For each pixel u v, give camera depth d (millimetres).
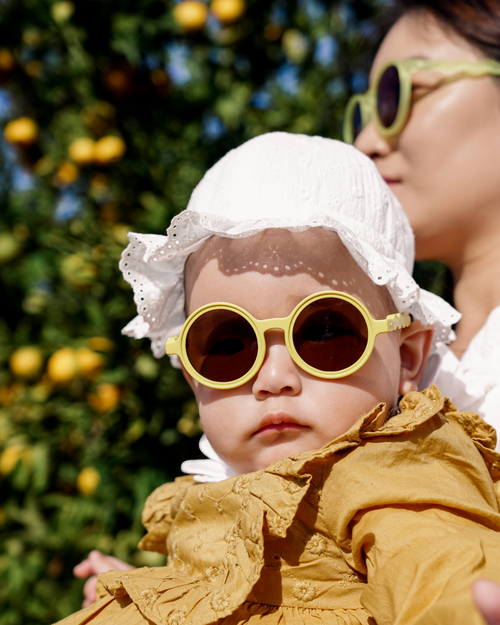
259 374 1205
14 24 2656
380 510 992
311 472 1093
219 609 1018
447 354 1552
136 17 2594
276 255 1232
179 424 2484
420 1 1780
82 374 2557
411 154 1660
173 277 1444
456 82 1620
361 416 1210
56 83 2771
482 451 1171
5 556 2797
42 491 2801
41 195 2900
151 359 2504
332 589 1059
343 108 2730
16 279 2828
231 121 2686
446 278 1874
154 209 2533
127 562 2490
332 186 1320
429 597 798
